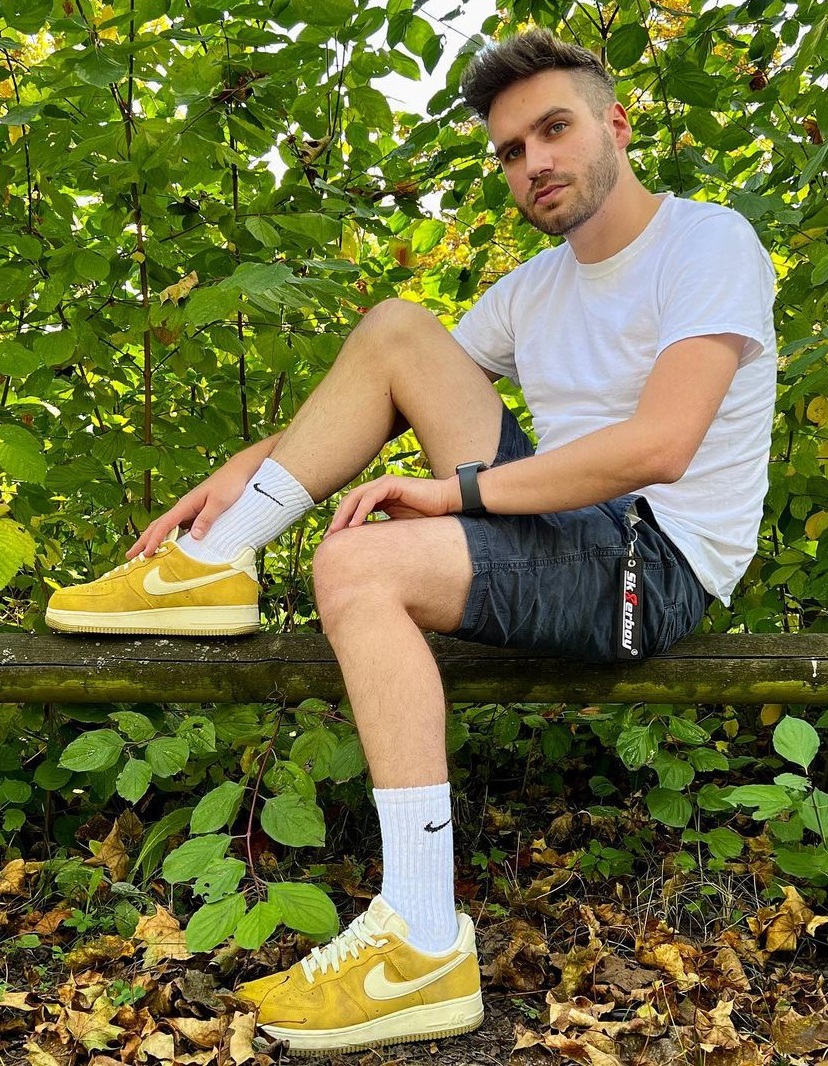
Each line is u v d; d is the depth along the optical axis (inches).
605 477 60.9
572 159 68.9
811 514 94.0
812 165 74.0
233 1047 51.8
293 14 76.8
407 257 107.0
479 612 61.6
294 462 72.2
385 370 71.1
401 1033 54.6
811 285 81.0
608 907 69.6
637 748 70.1
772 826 65.8
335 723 75.0
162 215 81.7
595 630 65.6
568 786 92.0
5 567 68.4
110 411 92.6
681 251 67.6
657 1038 55.0
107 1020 54.8
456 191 104.9
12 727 80.5
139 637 74.1
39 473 65.3
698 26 91.8
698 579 70.2
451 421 70.0
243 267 66.7
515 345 79.6
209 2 72.7
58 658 72.6
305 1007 54.1
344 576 58.1
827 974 63.6
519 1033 55.4
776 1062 53.8
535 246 113.5
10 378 88.3
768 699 73.9
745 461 70.6
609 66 94.8
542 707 90.4
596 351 72.3
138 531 92.8
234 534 72.7
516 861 76.7
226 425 93.9
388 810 55.9
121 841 73.0
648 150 107.8
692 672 73.0
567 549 64.3
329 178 97.3
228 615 72.7
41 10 70.5
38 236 82.3
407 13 86.8
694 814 84.2
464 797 86.4
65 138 76.9
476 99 72.1
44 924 66.8
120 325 83.7
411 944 54.7
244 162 81.1
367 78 88.1
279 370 86.7
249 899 70.6
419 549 59.5
